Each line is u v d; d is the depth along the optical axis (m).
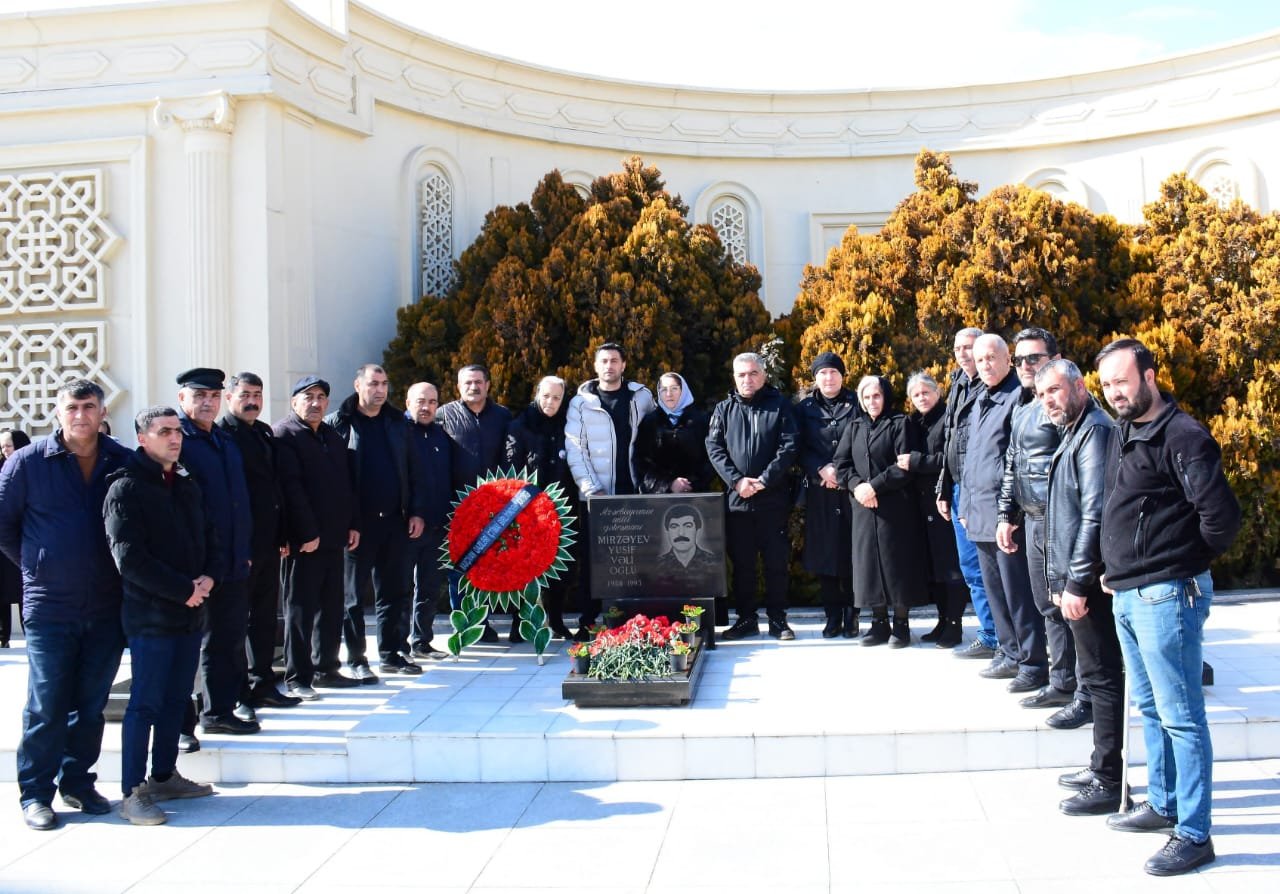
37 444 4.80
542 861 4.15
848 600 7.61
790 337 10.03
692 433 7.72
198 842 4.46
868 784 4.93
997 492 5.90
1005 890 3.74
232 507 5.53
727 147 12.66
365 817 4.73
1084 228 9.31
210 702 5.55
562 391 7.68
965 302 8.87
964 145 12.69
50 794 4.77
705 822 4.52
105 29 8.95
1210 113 11.66
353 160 10.09
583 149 12.22
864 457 6.98
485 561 6.95
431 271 11.05
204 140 8.77
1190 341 8.98
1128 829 4.25
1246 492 8.83
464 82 11.28
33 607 4.70
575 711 5.68
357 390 6.89
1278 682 5.71
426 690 6.34
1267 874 3.78
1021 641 5.75
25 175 8.98
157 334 8.89
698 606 7.14
